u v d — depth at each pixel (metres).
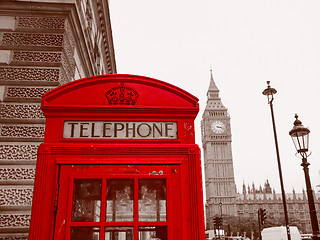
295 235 24.91
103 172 2.24
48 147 2.30
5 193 4.53
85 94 2.52
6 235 4.29
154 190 2.24
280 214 127.25
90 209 2.17
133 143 2.36
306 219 127.06
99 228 2.10
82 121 2.40
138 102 2.52
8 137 4.84
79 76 7.61
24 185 4.59
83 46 7.60
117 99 2.52
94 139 2.35
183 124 2.45
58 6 5.80
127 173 2.25
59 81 5.32
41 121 5.00
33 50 5.48
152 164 2.29
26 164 4.71
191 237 2.15
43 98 2.44
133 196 2.21
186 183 2.28
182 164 2.32
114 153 2.31
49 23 5.71
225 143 132.00
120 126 2.40
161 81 2.58
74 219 2.14
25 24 5.66
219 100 140.00
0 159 4.71
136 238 2.09
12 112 5.04
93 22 10.28
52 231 2.11
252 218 113.00
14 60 5.38
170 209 2.19
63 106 2.41
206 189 133.12
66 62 5.91
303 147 8.30
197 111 2.49
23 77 5.28
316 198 132.00
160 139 2.39
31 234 2.10
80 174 2.22
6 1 5.68
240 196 141.62
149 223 2.13
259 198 129.12
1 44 5.45
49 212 2.16
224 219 110.56
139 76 2.60
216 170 127.75
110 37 13.78
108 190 2.21
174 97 2.55
